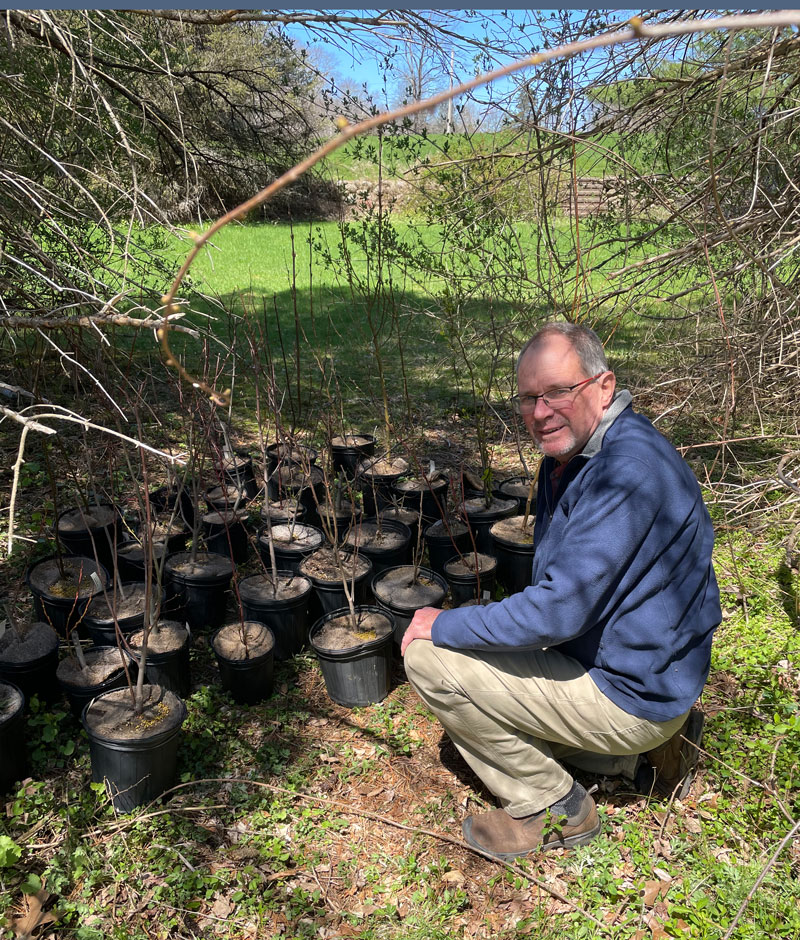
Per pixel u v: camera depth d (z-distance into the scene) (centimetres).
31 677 291
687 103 389
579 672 227
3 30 375
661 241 474
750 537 396
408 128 387
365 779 271
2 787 256
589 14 321
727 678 307
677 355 540
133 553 384
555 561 216
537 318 406
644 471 211
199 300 888
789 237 376
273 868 235
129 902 223
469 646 225
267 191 71
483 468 455
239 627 323
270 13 409
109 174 418
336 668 303
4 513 427
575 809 238
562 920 215
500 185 390
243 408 616
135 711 260
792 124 376
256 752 281
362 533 409
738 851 233
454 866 237
